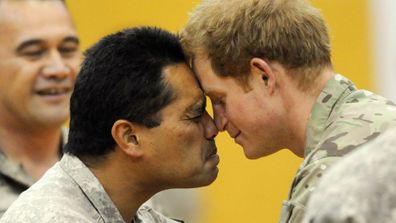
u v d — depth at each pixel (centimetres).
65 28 859
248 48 625
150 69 623
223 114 639
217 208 1190
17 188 843
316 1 1230
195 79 634
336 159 586
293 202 585
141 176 633
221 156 1188
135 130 626
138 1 1184
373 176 422
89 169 632
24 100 848
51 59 855
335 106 620
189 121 630
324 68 630
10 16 852
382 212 416
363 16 1234
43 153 859
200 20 633
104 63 627
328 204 422
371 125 599
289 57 624
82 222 610
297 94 626
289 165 1207
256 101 629
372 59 1235
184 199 919
